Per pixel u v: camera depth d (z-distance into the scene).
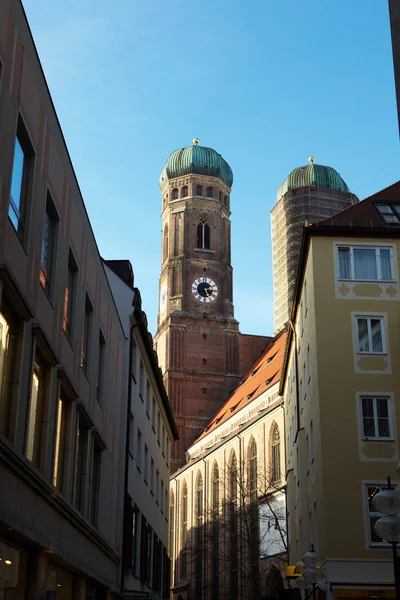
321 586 31.55
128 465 37.59
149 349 44.94
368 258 36.75
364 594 30.88
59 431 23.72
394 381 34.53
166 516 63.72
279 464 79.88
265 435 83.88
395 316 35.69
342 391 34.25
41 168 20.27
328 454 33.22
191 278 125.44
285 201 121.38
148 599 35.56
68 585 25.22
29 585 19.73
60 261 22.98
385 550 31.61
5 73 16.67
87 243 27.45
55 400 22.11
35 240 19.73
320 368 34.69
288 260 116.94
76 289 25.52
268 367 103.25
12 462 16.77
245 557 76.31
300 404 43.56
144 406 46.03
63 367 22.86
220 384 120.00
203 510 98.88
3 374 17.39
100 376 31.38
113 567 33.62
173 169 133.75
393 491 15.30
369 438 33.50
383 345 35.25
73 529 24.42
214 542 93.69
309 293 37.47
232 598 85.12
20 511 17.98
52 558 21.66
